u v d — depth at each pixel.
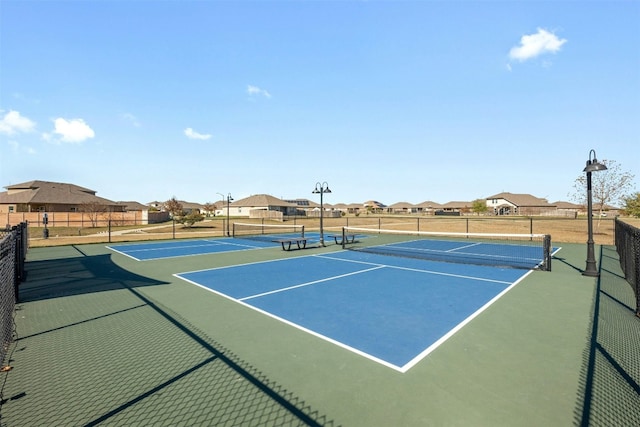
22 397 3.78
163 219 58.44
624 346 5.12
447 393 3.80
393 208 130.25
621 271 11.72
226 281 10.03
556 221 48.94
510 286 9.30
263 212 68.00
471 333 5.68
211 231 35.16
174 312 6.94
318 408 3.52
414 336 5.55
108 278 10.56
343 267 12.55
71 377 4.23
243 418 3.36
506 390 3.86
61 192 54.09
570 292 8.61
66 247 19.88
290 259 14.73
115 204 57.03
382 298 8.01
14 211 48.88
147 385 4.02
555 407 3.52
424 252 17.44
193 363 4.60
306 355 4.84
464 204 119.38
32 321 6.41
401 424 3.24
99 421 3.33
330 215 83.12
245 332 5.78
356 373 4.29
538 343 5.25
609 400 3.64
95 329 5.96
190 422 3.31
